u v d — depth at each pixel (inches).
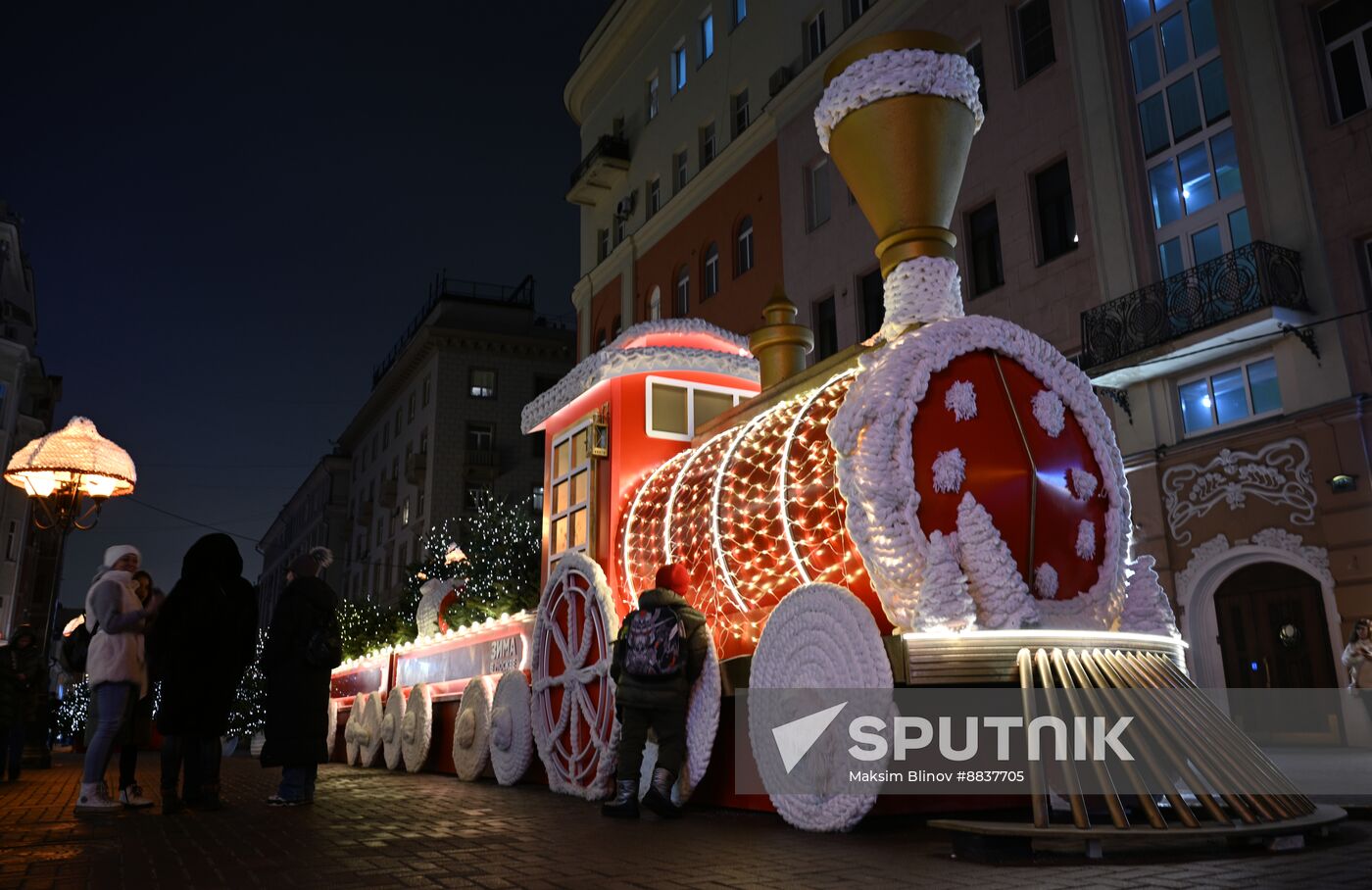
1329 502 526.6
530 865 148.5
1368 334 526.6
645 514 249.3
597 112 1406.3
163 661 255.9
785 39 999.6
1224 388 593.3
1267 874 122.3
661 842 168.4
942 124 206.4
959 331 174.4
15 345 1594.5
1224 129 607.5
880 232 211.2
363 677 482.9
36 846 183.3
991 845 139.9
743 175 1050.1
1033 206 715.4
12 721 394.3
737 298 1040.2
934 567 158.6
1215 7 615.2
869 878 127.8
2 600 1572.3
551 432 318.7
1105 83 668.7
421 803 252.5
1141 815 156.5
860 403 168.1
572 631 260.1
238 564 273.4
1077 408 179.5
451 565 478.9
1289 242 564.1
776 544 195.0
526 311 1926.7
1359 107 552.4
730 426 252.4
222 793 321.1
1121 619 179.6
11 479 439.2
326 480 2573.8
